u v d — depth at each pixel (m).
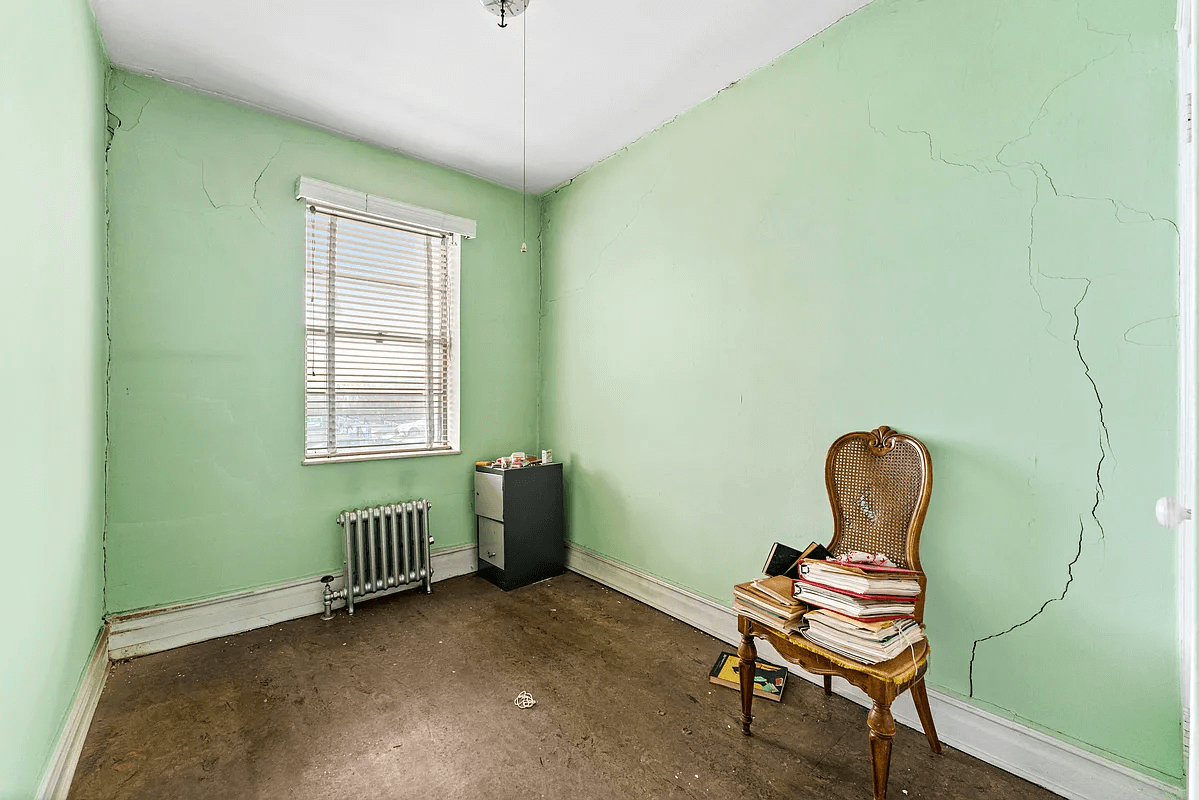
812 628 1.60
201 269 2.52
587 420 3.45
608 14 2.04
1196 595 0.52
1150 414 1.41
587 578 3.43
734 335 2.51
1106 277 1.48
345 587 2.84
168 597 2.43
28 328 1.25
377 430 3.20
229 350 2.60
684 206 2.77
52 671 1.45
